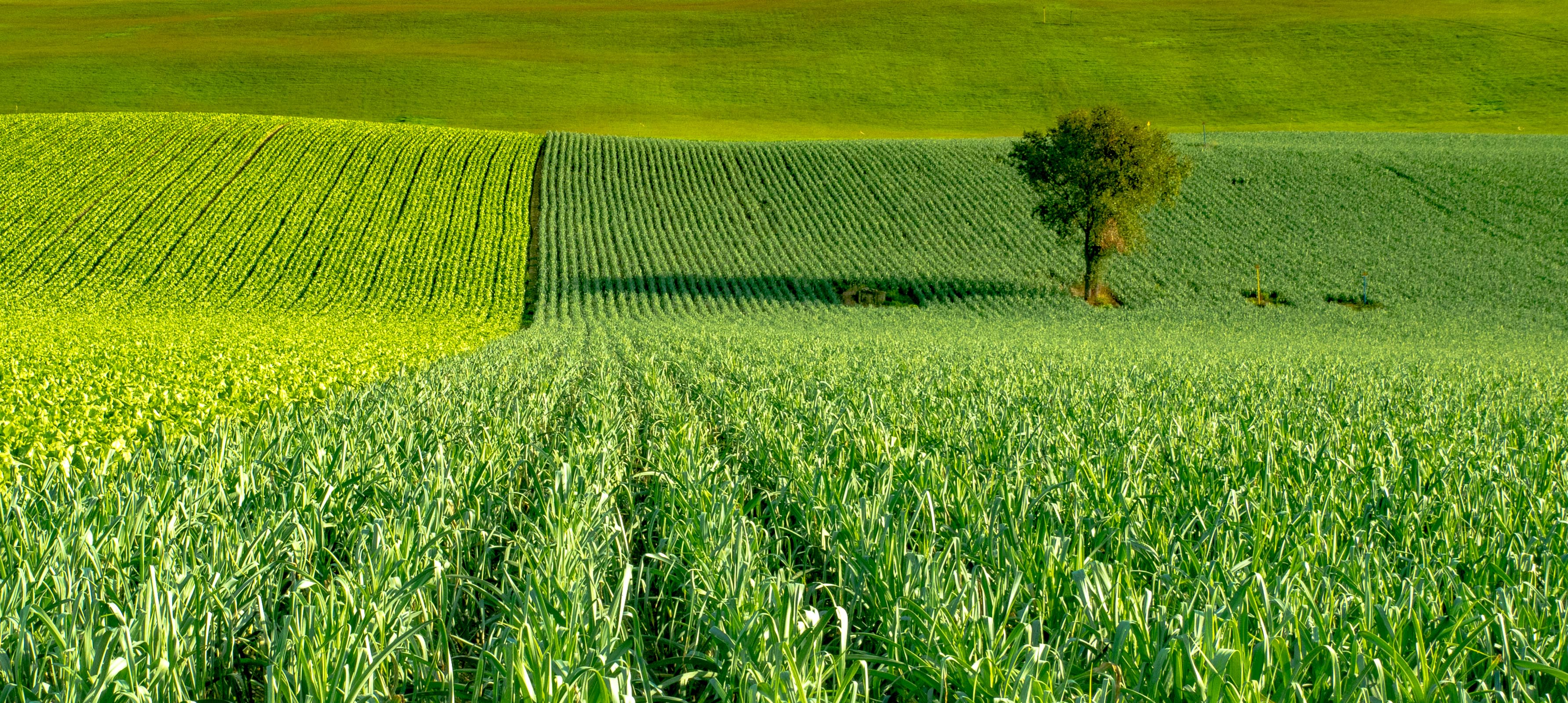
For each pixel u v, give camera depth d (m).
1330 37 91.12
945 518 4.28
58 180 46.66
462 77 85.31
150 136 53.28
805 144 59.09
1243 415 7.62
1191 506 4.24
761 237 46.75
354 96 79.44
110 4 113.00
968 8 107.31
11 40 94.06
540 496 4.66
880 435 5.82
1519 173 50.94
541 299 37.53
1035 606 3.14
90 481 4.43
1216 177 51.91
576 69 89.56
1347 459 5.30
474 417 7.16
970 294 40.16
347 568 3.56
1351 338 30.83
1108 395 9.19
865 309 37.94
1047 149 37.66
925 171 54.00
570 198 50.31
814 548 4.17
